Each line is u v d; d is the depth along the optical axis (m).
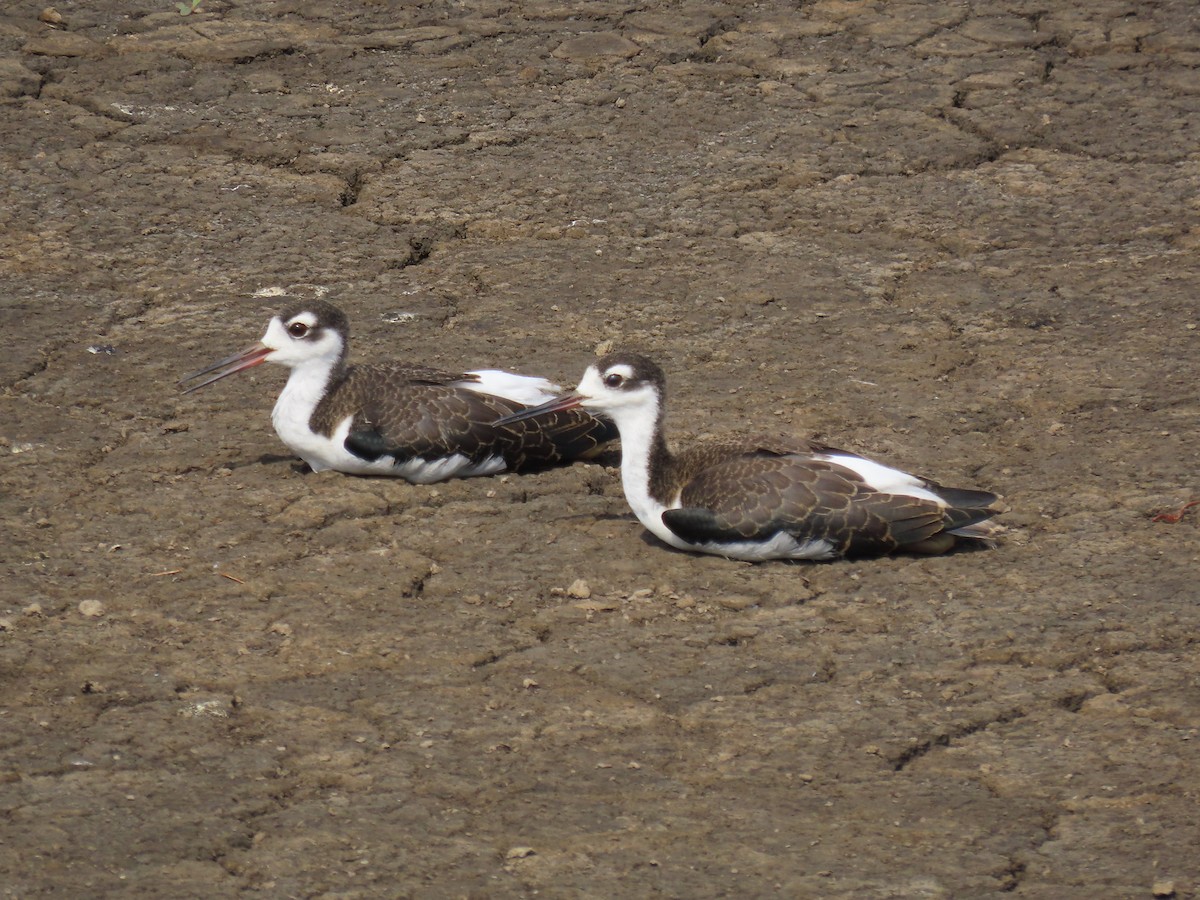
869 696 10.16
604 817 8.99
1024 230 18.47
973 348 15.66
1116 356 15.37
